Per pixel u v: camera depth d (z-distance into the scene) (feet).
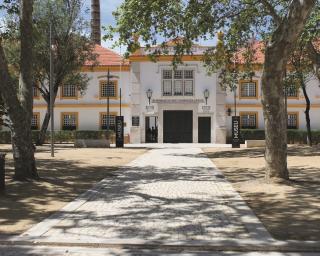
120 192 41.98
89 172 57.00
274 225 28.76
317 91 135.85
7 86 44.91
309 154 77.51
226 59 83.71
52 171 56.70
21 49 47.03
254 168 61.00
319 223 29.17
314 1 40.86
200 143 133.80
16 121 45.73
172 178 51.98
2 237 25.96
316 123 136.26
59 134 138.72
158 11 61.46
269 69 43.88
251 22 75.77
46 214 32.53
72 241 25.07
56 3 109.29
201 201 37.27
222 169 61.26
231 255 23.31
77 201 37.35
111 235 26.66
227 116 137.18
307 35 71.92
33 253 23.71
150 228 28.30
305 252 23.73
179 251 23.99
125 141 136.67
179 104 134.51
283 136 45.09
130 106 137.08
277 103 44.47
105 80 139.64
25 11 46.88
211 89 134.41
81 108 140.56
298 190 41.04
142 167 64.08
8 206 35.09
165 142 135.44
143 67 135.13
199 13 65.10
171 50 132.77
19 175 46.11
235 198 38.40
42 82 114.62
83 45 113.60
